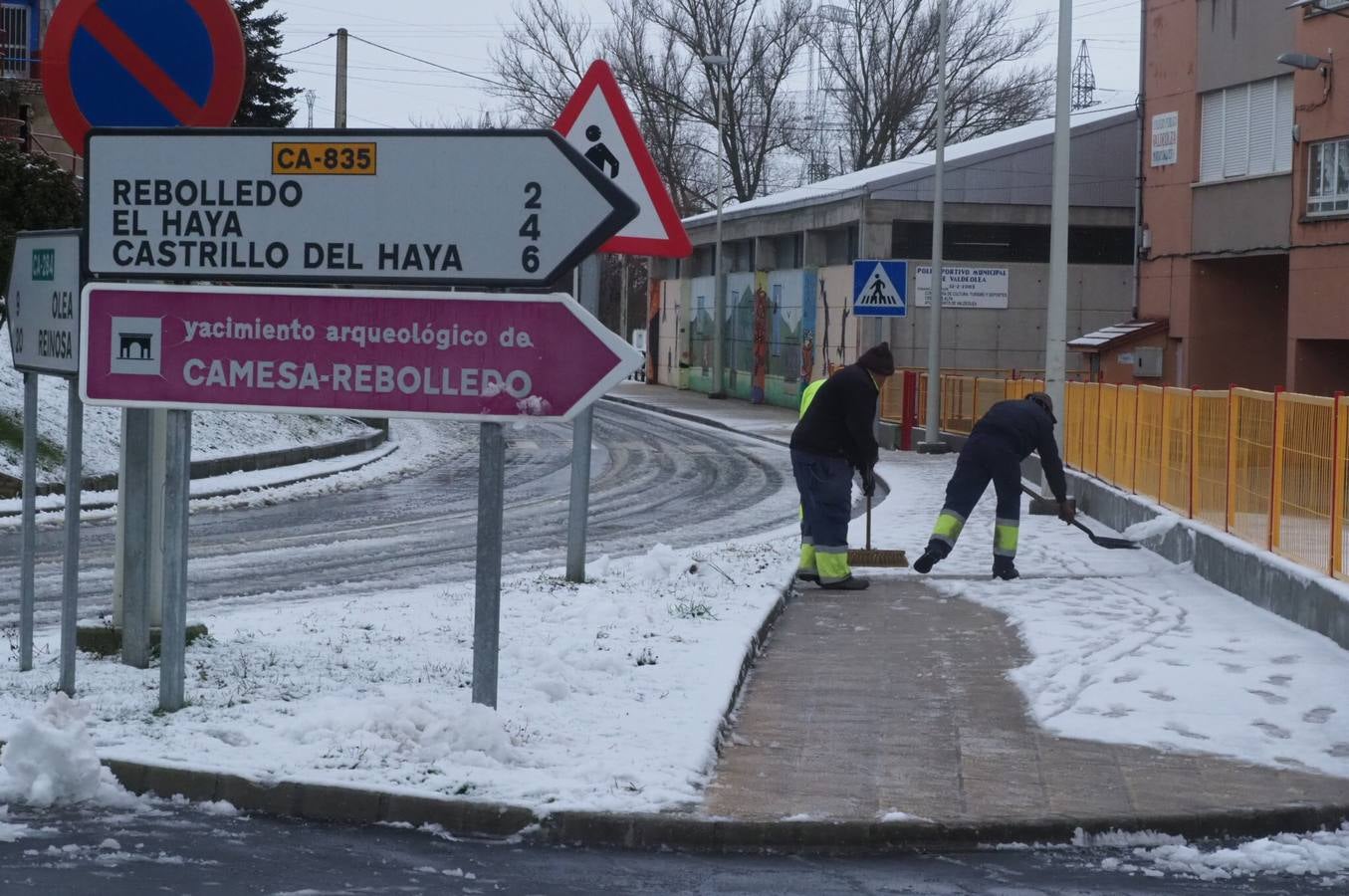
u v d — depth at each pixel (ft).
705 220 172.55
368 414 22.48
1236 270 97.60
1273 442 38.22
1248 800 21.08
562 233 22.00
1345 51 82.69
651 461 91.61
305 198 22.79
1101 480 60.13
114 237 23.39
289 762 21.29
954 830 19.80
